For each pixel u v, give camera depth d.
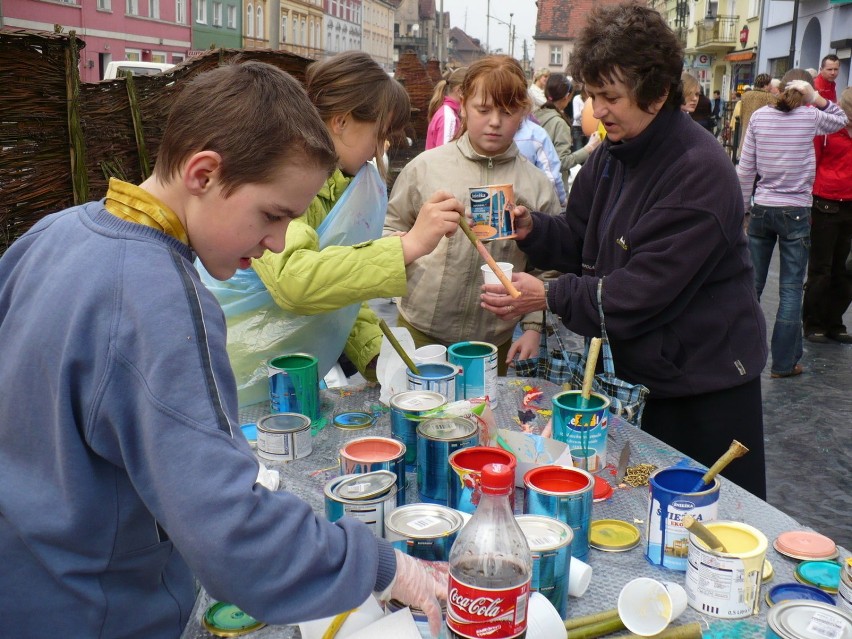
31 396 1.13
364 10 63.00
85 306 1.08
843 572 1.32
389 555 1.18
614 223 2.32
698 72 40.44
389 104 2.19
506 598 1.14
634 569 1.48
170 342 1.05
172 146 1.15
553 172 5.06
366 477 1.51
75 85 4.12
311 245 2.09
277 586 1.05
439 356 2.18
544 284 2.29
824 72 9.13
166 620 1.28
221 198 1.14
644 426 2.44
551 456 1.67
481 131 2.88
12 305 1.18
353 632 1.23
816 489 3.67
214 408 1.05
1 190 3.93
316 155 1.17
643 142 2.18
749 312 2.31
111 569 1.20
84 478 1.12
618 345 2.32
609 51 2.08
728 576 1.32
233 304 2.20
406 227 3.05
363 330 2.49
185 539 1.02
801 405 4.70
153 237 1.13
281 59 5.27
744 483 2.37
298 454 1.89
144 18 30.95
